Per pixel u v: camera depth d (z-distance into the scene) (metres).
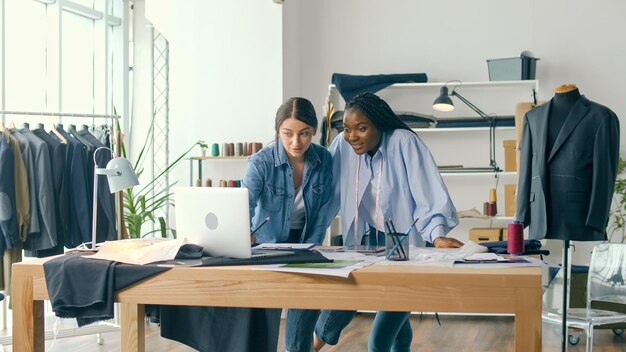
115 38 6.96
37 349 2.68
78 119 6.65
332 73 6.71
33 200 4.93
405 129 3.28
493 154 6.38
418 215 3.23
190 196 2.73
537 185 4.14
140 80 7.02
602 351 4.93
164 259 2.59
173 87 6.44
